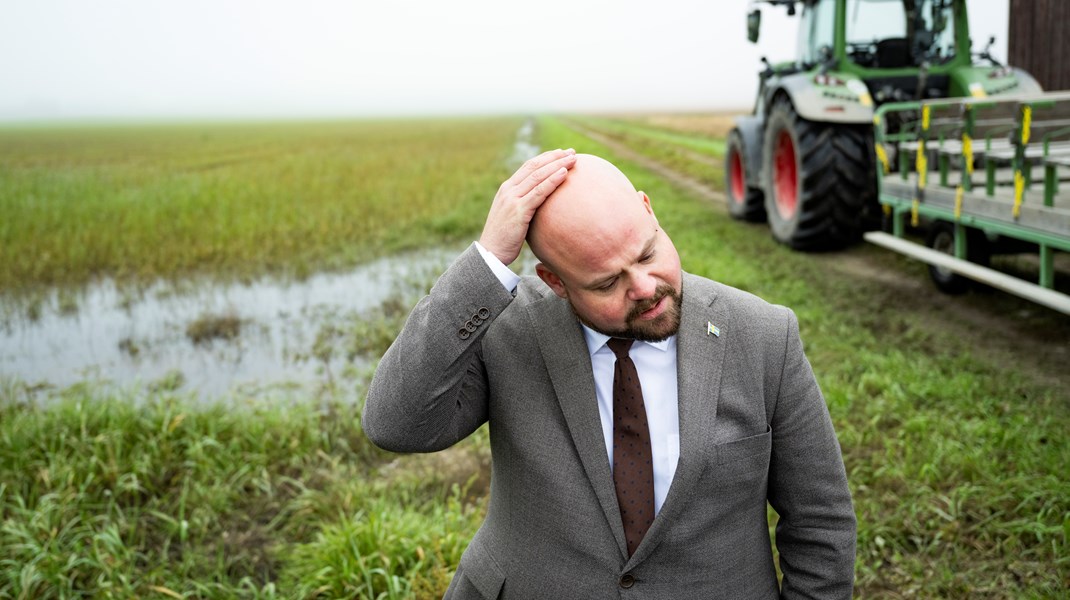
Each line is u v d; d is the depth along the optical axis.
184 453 3.99
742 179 9.77
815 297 5.84
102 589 2.87
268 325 6.56
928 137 5.29
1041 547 2.70
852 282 6.29
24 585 2.85
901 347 4.78
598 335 1.23
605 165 1.14
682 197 12.42
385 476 3.80
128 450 3.96
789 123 7.20
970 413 3.74
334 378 5.23
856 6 7.29
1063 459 3.13
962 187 4.76
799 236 7.27
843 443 3.60
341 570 2.85
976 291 5.73
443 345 1.16
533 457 1.25
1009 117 5.74
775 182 7.92
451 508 3.24
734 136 9.59
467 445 4.06
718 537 1.24
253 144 39.25
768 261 7.15
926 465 3.17
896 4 7.24
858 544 2.86
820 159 6.90
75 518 3.31
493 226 1.15
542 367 1.26
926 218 6.48
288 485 3.78
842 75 6.96
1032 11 8.05
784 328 1.27
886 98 7.29
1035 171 5.42
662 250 1.13
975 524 2.87
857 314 5.46
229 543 3.30
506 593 1.31
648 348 1.24
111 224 11.02
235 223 10.79
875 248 7.43
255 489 3.75
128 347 6.21
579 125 53.16
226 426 4.17
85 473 3.72
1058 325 4.89
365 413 1.25
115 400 4.50
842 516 1.29
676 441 1.22
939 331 5.00
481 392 1.33
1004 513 2.91
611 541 1.22
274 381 5.24
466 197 13.16
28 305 7.56
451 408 1.22
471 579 1.38
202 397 5.02
